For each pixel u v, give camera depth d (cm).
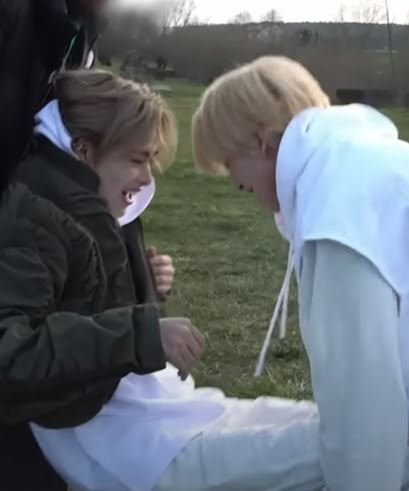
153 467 198
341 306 174
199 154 203
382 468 176
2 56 194
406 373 182
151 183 224
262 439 198
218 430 202
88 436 202
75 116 206
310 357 180
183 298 608
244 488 197
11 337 177
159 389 213
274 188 198
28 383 179
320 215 176
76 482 203
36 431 204
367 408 173
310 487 194
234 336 518
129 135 207
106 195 212
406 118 1292
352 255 173
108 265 201
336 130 186
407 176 180
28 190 192
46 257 186
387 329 173
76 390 186
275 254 755
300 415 208
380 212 177
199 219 905
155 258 247
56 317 181
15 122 198
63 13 197
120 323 183
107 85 210
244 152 195
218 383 436
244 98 192
